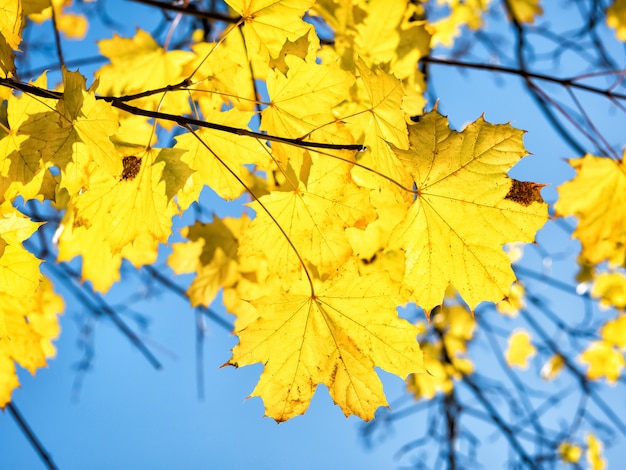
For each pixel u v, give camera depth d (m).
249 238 0.82
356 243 0.90
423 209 0.82
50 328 1.02
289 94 0.81
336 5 0.92
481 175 0.81
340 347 0.82
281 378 0.82
